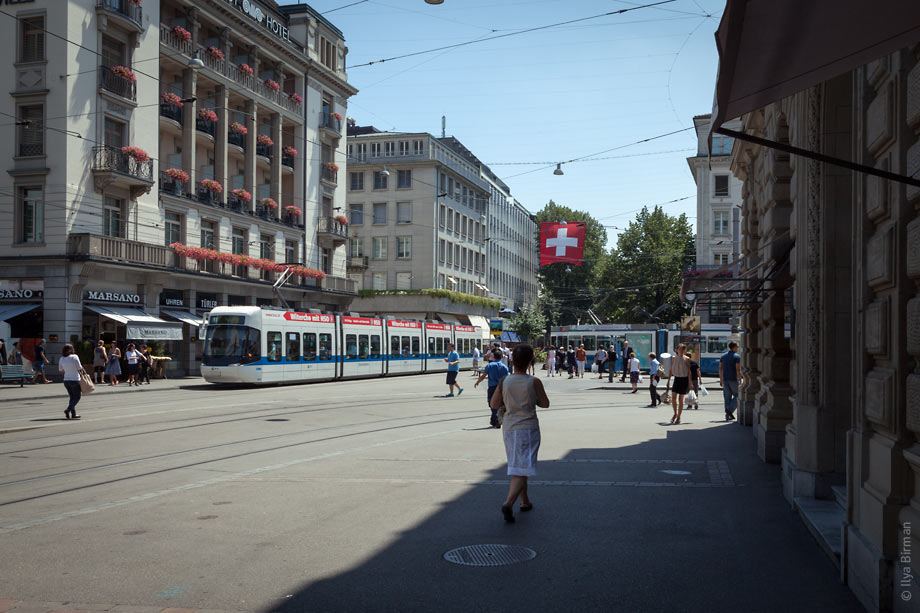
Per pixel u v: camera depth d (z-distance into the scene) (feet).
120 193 112.68
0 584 17.84
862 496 17.22
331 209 172.04
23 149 105.50
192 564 19.43
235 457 38.42
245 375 96.73
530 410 24.90
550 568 19.01
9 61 105.29
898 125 15.28
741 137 13.92
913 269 14.49
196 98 124.16
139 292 115.96
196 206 128.06
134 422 54.75
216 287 132.77
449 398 82.28
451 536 22.25
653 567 19.10
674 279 245.45
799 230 26.91
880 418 16.21
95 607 16.21
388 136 238.07
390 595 16.99
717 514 25.18
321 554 20.35
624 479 31.96
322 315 113.80
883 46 12.50
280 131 151.02
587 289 289.74
